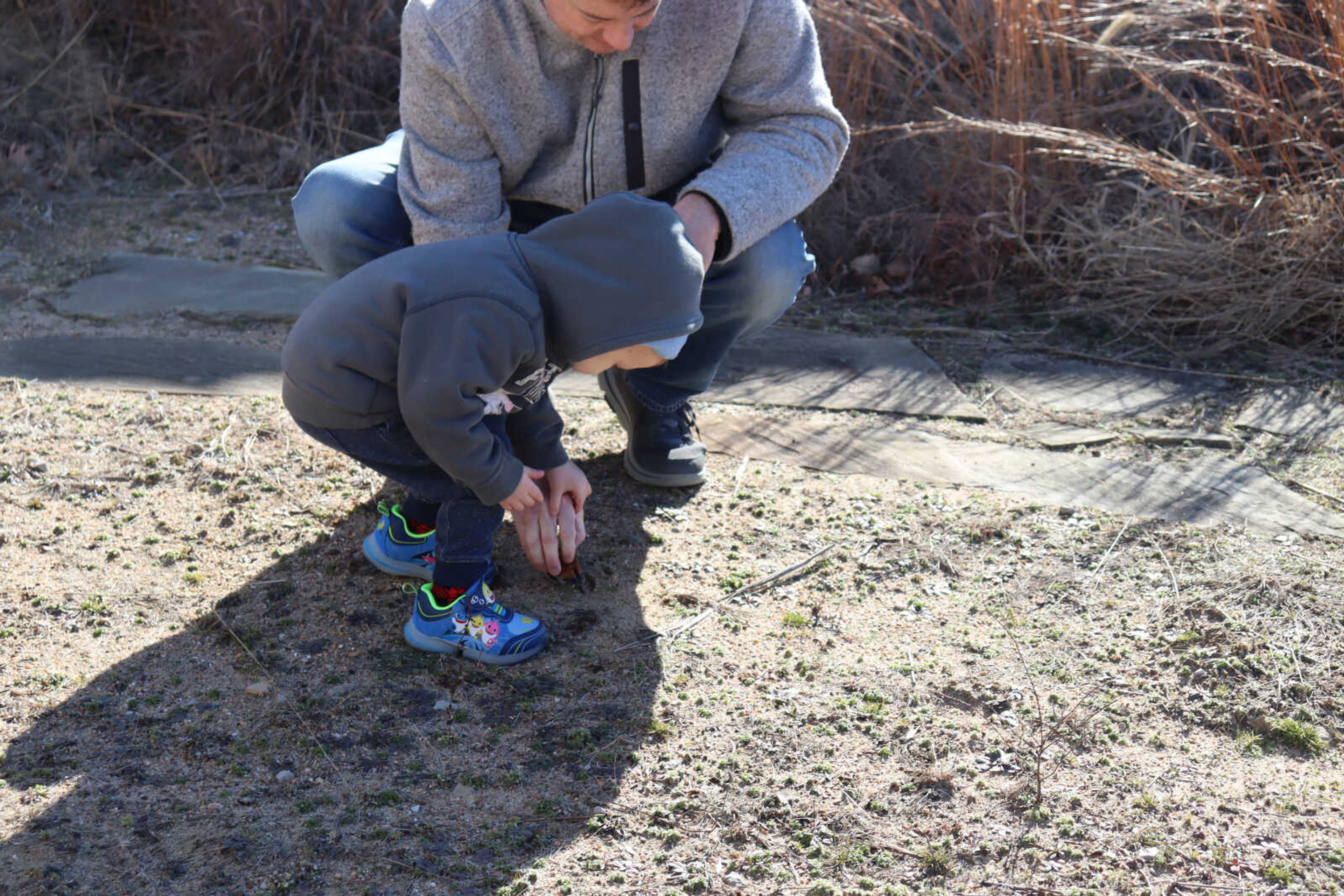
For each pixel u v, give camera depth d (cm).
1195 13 425
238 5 522
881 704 211
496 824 183
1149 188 419
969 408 327
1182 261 381
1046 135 383
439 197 241
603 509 272
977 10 446
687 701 211
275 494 273
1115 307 389
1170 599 241
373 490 275
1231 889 173
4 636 220
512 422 223
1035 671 220
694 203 231
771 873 175
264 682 212
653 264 195
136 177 502
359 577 243
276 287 397
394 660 219
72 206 468
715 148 260
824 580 249
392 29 543
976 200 421
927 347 370
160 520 261
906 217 423
